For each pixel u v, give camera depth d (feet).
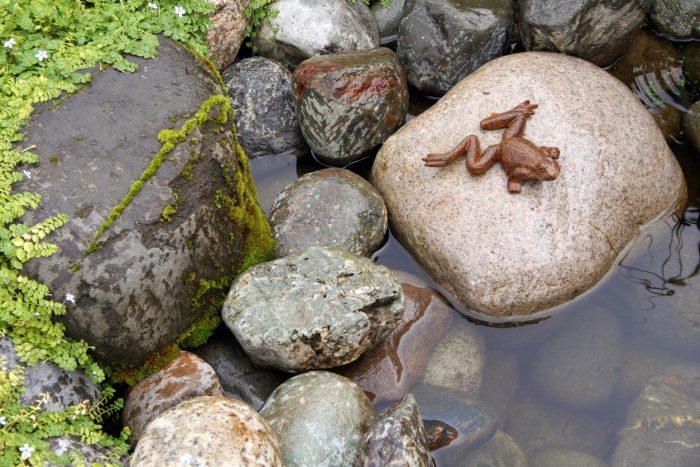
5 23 5.59
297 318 5.40
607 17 6.18
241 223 5.65
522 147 5.70
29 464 4.98
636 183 5.86
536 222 5.71
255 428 5.06
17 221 5.18
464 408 5.56
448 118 6.01
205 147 5.46
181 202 5.36
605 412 5.69
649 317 5.83
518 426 5.69
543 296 5.72
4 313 5.10
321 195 5.90
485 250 5.70
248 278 5.55
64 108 5.40
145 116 5.42
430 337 5.75
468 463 5.49
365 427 5.30
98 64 5.53
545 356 5.79
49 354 5.17
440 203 5.84
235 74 6.30
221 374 5.58
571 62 6.17
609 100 5.99
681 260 5.94
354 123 6.14
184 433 4.97
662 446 5.50
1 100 5.41
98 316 5.22
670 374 5.69
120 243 5.22
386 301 5.51
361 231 5.86
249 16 6.41
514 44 6.66
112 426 5.34
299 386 5.37
